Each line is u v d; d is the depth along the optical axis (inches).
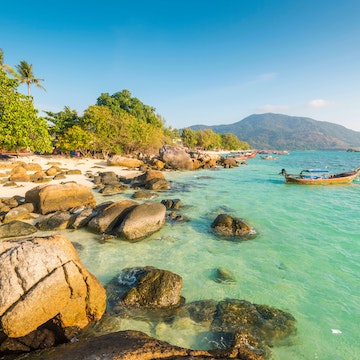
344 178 1109.7
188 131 4658.0
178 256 418.0
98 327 247.1
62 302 221.3
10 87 1131.3
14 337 201.2
